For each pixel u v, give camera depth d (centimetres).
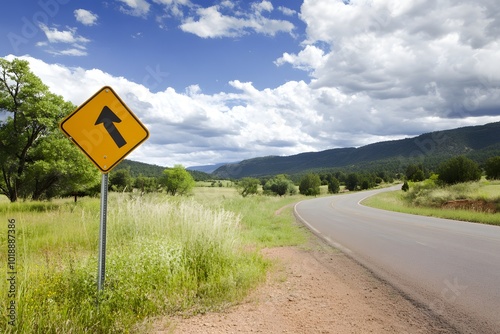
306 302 484
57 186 3103
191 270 568
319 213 2455
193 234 698
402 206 3036
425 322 414
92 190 4497
